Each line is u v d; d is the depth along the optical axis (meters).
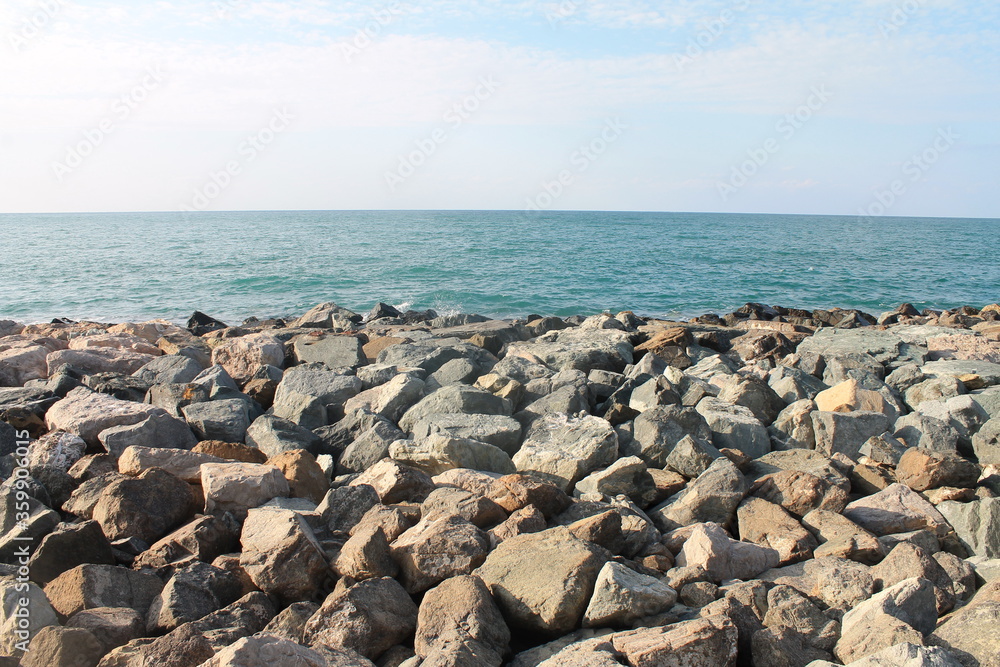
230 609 4.71
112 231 85.50
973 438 7.43
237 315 24.69
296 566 4.97
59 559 5.10
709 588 4.73
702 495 6.12
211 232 80.12
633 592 4.42
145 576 5.07
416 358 11.05
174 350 12.74
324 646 4.19
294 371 10.13
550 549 4.89
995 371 9.83
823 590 4.79
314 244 55.06
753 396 8.79
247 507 6.05
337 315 17.33
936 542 5.52
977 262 45.78
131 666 3.91
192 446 7.97
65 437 7.25
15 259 41.84
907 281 34.72
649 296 29.00
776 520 5.69
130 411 7.91
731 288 31.42
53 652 4.05
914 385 9.71
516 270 36.47
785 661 4.02
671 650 3.81
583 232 82.00
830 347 12.05
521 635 4.66
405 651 4.45
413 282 31.58
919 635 3.90
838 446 7.55
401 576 5.06
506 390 9.25
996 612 3.99
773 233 86.88
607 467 6.82
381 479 6.38
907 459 6.55
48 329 15.07
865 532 5.38
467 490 6.33
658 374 10.23
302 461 6.65
